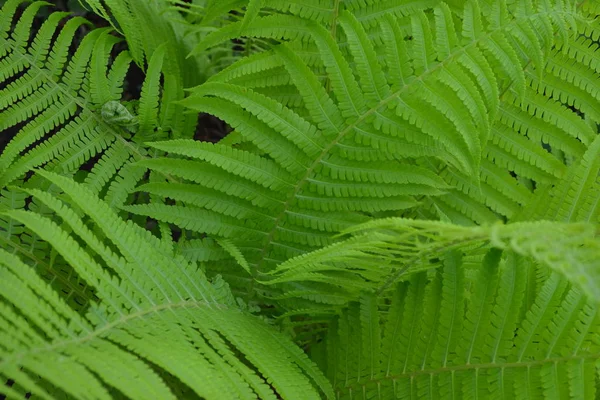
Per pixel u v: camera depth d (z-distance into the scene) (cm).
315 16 109
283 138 106
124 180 108
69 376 89
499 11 107
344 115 105
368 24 110
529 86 113
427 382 103
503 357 101
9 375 87
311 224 108
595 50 111
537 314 100
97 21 127
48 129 107
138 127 110
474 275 108
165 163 106
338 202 108
